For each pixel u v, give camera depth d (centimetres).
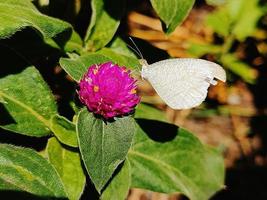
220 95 26
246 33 23
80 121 11
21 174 10
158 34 24
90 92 11
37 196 10
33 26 10
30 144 13
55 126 12
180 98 13
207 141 25
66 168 12
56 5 14
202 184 15
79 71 12
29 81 12
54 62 14
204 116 26
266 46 25
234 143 26
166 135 14
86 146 11
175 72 13
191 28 26
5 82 11
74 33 13
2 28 10
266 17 24
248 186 24
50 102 12
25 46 13
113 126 11
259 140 26
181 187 14
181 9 12
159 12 12
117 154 11
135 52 14
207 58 24
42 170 11
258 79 26
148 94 24
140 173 14
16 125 11
